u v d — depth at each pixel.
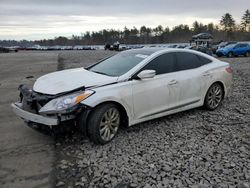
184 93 5.70
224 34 107.69
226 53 28.97
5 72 15.20
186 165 3.96
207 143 4.70
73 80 4.73
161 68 5.40
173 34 118.81
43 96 4.37
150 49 5.77
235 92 8.59
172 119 5.91
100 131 4.50
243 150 4.43
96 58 27.70
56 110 4.18
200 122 5.73
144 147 4.54
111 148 4.50
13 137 4.99
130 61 5.33
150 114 5.18
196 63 6.12
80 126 4.43
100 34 126.06
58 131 4.37
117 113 4.74
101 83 4.61
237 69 15.51
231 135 5.06
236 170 3.83
